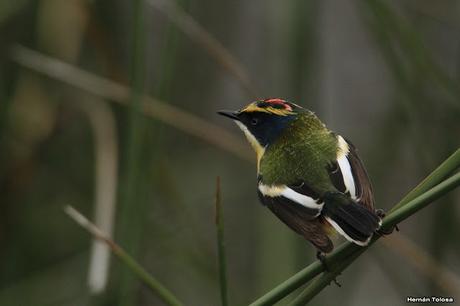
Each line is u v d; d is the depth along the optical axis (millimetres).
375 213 7938
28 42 12906
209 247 13398
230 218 14875
